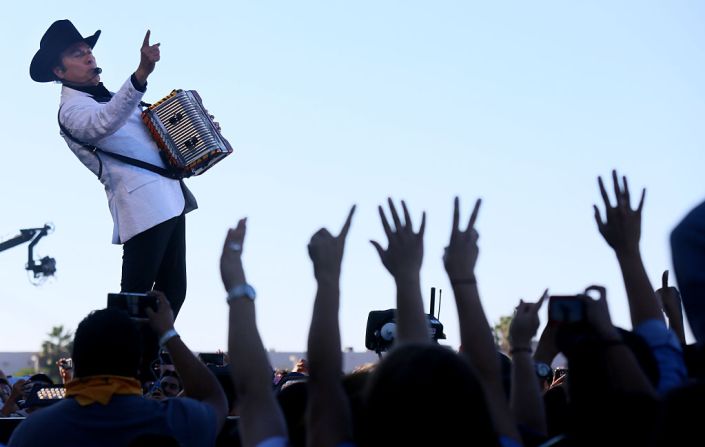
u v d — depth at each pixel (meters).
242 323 3.21
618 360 3.15
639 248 3.54
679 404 2.73
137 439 3.39
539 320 3.63
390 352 2.75
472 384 2.66
